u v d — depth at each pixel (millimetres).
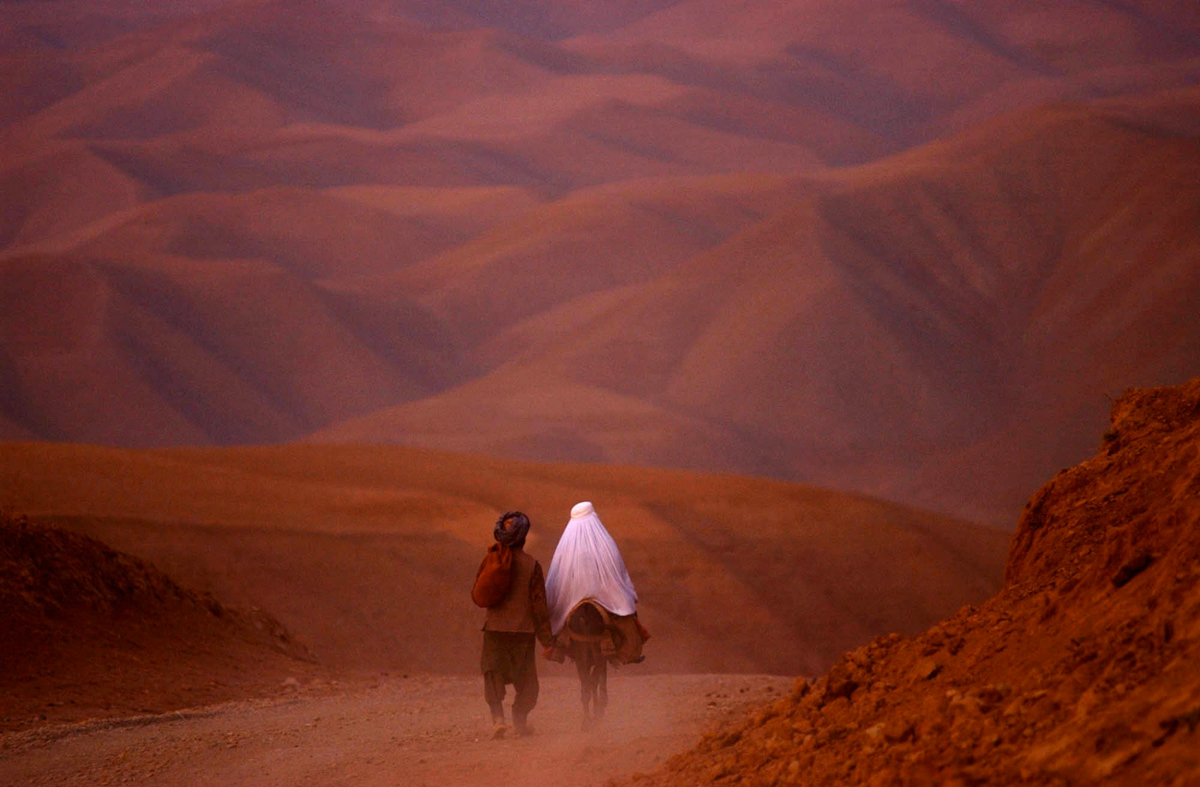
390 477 171625
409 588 126062
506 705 35062
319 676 51781
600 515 165125
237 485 155500
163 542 124812
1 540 50156
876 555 165500
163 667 47375
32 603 47969
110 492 140750
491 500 165750
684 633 134000
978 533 184750
